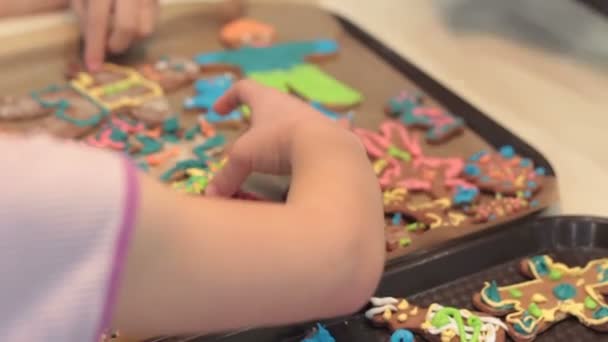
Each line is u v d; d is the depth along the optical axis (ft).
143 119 3.27
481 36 3.83
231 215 2.14
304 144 2.40
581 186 3.02
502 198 2.92
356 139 2.46
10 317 1.92
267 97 2.69
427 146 3.20
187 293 2.09
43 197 1.90
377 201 2.34
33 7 3.70
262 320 2.18
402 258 2.70
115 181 1.98
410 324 2.56
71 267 1.93
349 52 3.72
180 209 2.08
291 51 3.68
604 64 3.65
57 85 3.44
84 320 1.94
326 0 4.10
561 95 3.45
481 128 3.25
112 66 3.57
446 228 2.81
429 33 3.85
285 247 2.15
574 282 2.67
